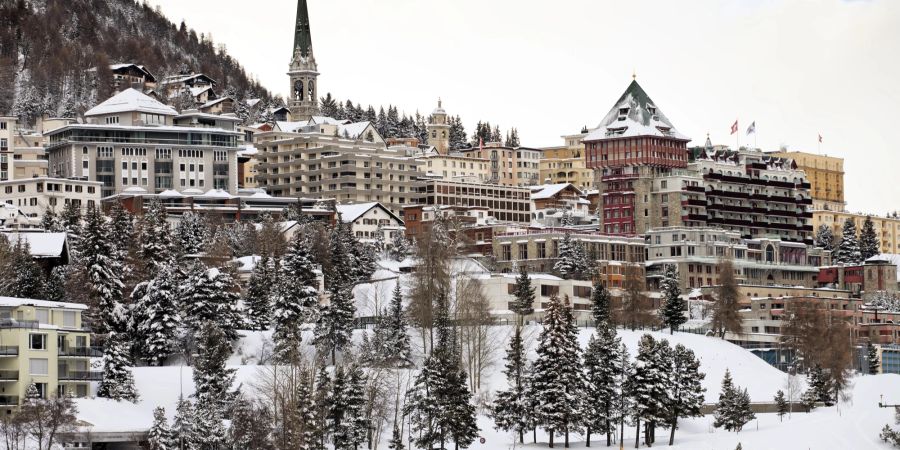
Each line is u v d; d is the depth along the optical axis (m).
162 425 198.50
